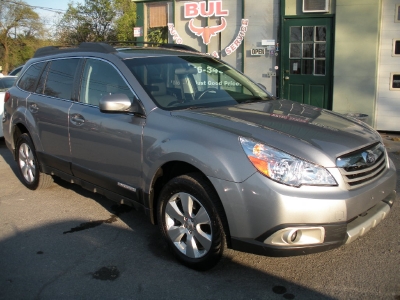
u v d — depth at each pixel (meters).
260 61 9.57
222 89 4.55
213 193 3.30
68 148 4.71
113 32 23.95
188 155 3.37
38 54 5.71
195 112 3.74
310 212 2.98
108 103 3.78
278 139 3.22
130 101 3.97
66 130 4.68
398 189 5.36
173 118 3.68
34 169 5.59
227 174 3.15
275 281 3.42
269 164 3.07
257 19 9.44
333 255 3.80
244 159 3.14
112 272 3.60
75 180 4.80
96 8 23.73
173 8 10.18
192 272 3.58
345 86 8.89
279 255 3.09
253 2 9.41
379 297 3.16
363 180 3.29
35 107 5.22
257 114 3.77
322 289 3.29
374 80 8.68
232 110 3.87
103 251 3.98
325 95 9.18
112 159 4.14
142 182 3.84
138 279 3.48
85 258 3.85
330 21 8.87
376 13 8.42
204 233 3.44
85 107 4.48
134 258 3.83
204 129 3.43
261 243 3.11
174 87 4.21
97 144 4.27
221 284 3.39
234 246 3.24
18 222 4.69
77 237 4.29
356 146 3.31
